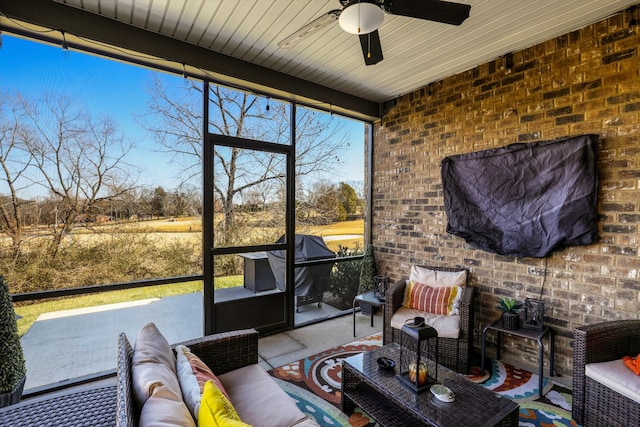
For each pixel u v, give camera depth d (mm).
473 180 3070
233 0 2102
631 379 1738
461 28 2453
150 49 2467
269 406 1463
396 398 1668
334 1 2109
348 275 4164
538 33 2537
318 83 3502
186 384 1312
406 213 3775
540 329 2480
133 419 967
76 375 2449
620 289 2285
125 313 2666
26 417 1382
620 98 2285
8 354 1921
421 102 3617
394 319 2828
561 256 2578
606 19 2340
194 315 3000
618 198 2297
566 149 2490
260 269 3410
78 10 2178
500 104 2934
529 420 2023
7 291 1980
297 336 3383
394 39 2609
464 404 1604
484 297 3061
